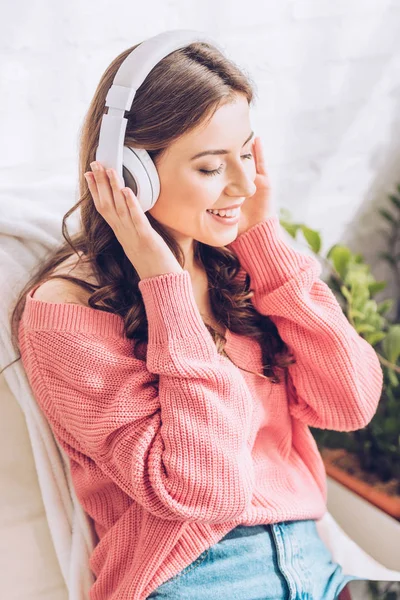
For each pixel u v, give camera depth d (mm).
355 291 1479
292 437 1250
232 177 960
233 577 1039
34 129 1331
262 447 1158
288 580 1057
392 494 1438
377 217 1842
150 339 989
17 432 1147
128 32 1366
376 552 1423
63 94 1339
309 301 1109
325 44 1591
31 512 1140
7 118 1296
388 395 1526
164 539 986
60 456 1128
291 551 1088
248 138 972
